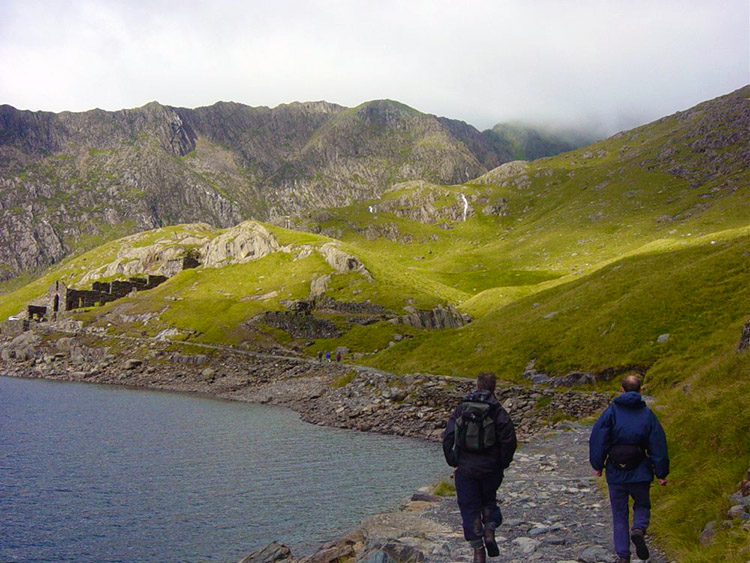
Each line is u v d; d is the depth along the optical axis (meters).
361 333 138.25
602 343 60.81
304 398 86.75
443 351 81.06
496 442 11.87
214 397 100.50
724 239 80.06
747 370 24.19
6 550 28.98
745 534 11.10
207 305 171.12
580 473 27.59
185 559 27.48
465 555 15.42
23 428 65.50
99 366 136.75
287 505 34.66
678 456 19.06
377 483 39.12
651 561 12.64
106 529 31.67
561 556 14.20
